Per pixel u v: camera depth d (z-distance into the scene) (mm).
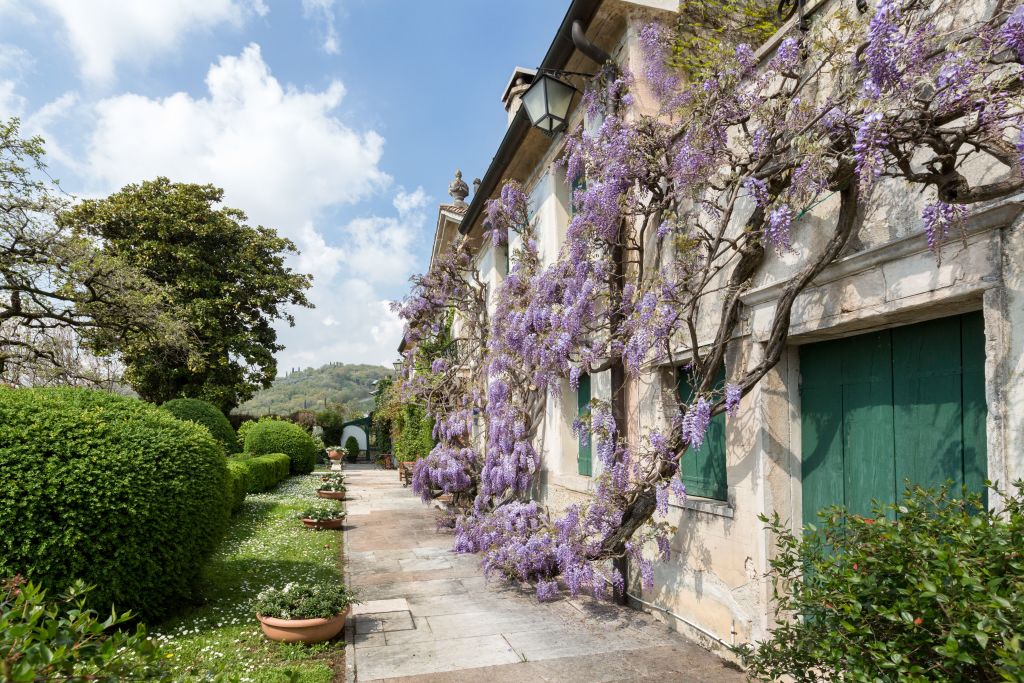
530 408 7891
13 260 11539
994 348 2438
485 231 10000
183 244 21828
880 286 3006
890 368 3191
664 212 4422
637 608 5258
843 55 3291
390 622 4953
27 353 12891
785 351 3830
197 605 5164
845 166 2848
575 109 6715
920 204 2799
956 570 1754
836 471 3521
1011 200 2338
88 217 20344
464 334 12102
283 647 4277
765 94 3980
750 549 3811
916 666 1769
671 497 4691
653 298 4340
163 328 13492
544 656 4184
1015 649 1508
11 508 3822
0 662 1519
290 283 24172
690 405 3936
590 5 5391
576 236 5379
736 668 3875
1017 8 2283
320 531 8859
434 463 9680
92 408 4621
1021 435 2334
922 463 2971
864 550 2150
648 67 5301
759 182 3453
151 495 4363
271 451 18031
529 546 5723
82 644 1771
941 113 2439
